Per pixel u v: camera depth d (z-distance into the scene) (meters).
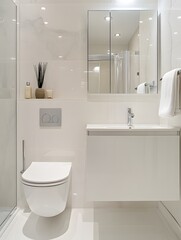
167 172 1.34
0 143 1.50
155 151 1.34
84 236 1.37
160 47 1.77
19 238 1.34
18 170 1.76
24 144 1.75
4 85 1.56
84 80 1.78
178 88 1.30
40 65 1.75
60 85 1.78
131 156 1.34
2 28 1.51
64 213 1.68
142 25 1.79
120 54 1.79
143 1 1.79
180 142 1.39
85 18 1.78
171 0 1.53
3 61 1.54
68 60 1.77
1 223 1.49
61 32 1.77
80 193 1.77
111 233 1.41
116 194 1.34
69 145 1.76
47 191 1.23
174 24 1.48
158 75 1.78
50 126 1.75
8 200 1.62
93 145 1.34
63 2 1.77
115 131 1.34
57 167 1.50
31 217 1.61
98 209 1.75
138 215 1.66
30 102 1.74
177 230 1.40
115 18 1.78
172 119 1.52
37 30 1.76
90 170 1.34
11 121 1.67
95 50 1.77
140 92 1.78
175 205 1.44
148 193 1.34
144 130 1.34
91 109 1.77
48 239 1.33
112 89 1.78
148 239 1.35
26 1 1.76
